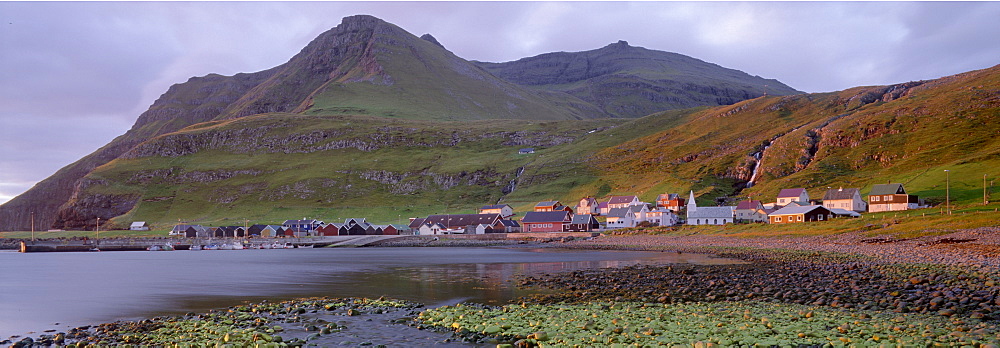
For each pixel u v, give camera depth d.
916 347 24.33
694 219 191.62
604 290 47.97
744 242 119.19
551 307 38.69
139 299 48.91
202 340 29.92
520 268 76.19
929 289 41.03
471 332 31.53
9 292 55.22
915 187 182.62
